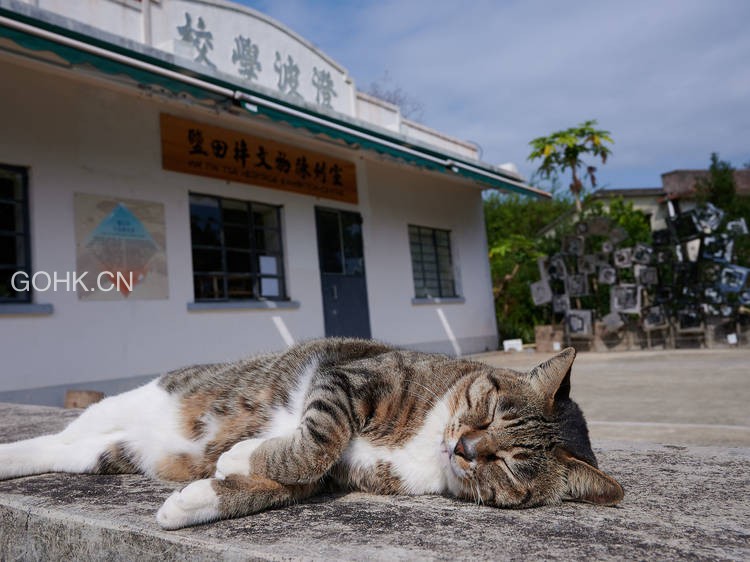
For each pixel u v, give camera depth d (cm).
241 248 883
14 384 602
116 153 721
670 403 597
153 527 153
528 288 1625
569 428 207
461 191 1404
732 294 1202
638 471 224
